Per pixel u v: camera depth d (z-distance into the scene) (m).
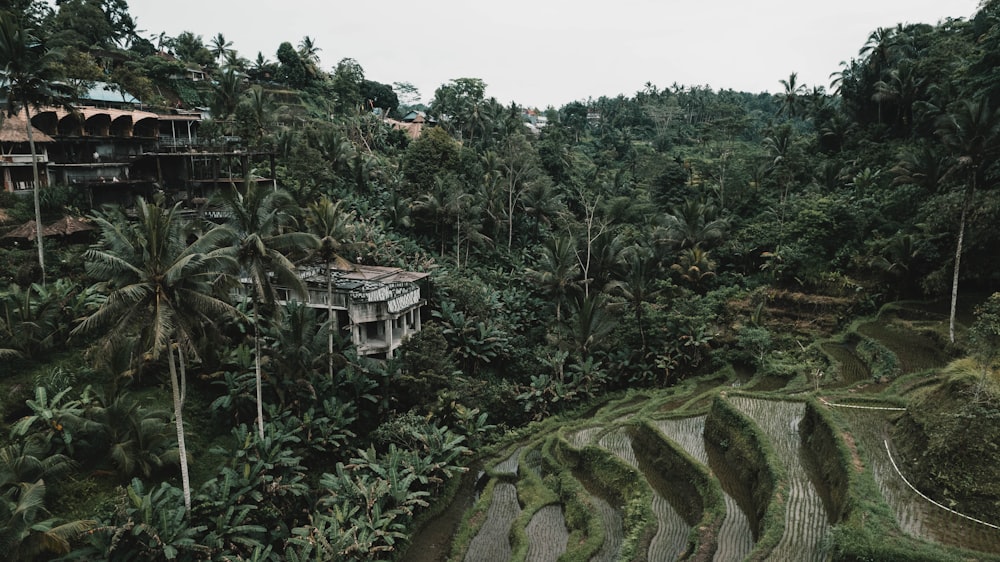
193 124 54.84
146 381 31.05
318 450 30.48
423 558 26.14
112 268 20.75
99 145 45.78
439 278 46.34
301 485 27.06
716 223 55.75
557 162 78.50
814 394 30.75
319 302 37.62
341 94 90.06
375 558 24.80
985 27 53.47
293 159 53.88
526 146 69.19
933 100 55.53
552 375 43.38
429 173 60.91
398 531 26.78
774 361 41.69
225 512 24.25
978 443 20.33
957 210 38.34
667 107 118.88
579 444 33.91
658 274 55.50
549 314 50.47
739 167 69.00
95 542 21.16
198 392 31.80
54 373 28.38
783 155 66.44
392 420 33.81
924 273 42.28
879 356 36.28
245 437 27.52
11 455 23.02
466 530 27.33
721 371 43.56
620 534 24.98
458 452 32.34
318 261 37.31
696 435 31.86
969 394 22.23
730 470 27.59
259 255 26.53
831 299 44.91
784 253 48.62
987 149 32.66
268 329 33.22
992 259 37.69
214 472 27.73
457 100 88.06
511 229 62.47
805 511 21.62
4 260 33.75
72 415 25.09
